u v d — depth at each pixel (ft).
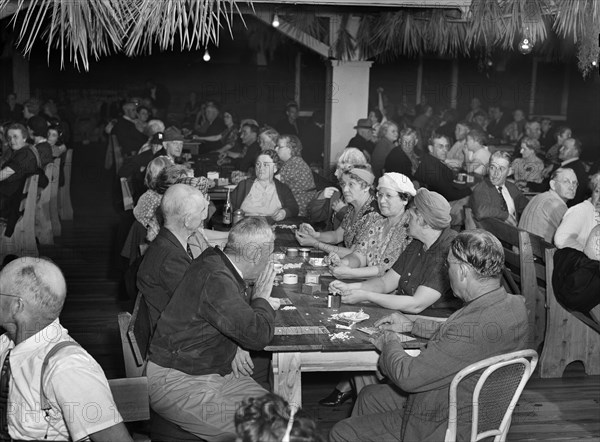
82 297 18.90
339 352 9.41
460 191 21.42
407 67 36.99
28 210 21.18
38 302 6.50
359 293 10.59
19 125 20.95
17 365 6.54
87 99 41.93
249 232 8.93
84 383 6.34
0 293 6.50
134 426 9.71
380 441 8.44
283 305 10.69
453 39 20.98
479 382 7.50
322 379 13.92
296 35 27.22
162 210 10.43
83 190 36.22
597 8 7.82
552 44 23.72
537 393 13.52
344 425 8.63
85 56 5.57
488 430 7.91
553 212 16.02
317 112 36.01
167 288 9.95
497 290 8.02
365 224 12.99
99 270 21.63
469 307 7.94
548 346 14.24
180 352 8.38
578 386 13.92
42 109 32.68
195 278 8.46
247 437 4.57
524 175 24.61
